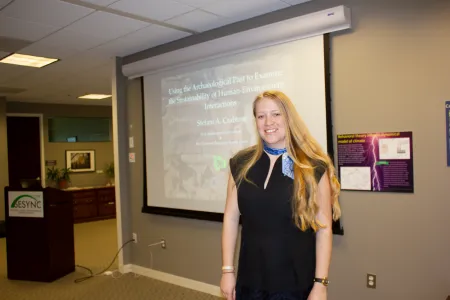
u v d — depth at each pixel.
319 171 1.37
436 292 2.33
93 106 8.30
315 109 2.77
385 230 2.51
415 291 2.40
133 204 4.25
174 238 3.83
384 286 2.52
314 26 2.64
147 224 4.09
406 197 2.43
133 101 4.20
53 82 5.59
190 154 3.62
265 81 3.04
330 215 1.39
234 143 3.28
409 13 2.38
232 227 1.54
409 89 2.39
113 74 4.27
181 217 3.72
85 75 5.14
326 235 1.37
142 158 4.12
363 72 2.57
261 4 2.82
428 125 2.34
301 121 1.44
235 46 3.12
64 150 7.86
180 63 3.59
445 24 2.26
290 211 1.36
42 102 7.61
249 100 3.16
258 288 1.40
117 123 4.23
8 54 4.04
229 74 3.29
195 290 3.63
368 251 2.58
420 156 2.37
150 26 3.25
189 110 3.62
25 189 4.01
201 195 3.54
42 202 3.96
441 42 2.28
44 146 7.65
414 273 2.41
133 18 3.04
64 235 4.20
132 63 3.99
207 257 3.55
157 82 3.89
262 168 1.46
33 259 4.00
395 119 2.45
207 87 3.46
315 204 1.34
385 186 2.50
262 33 2.92
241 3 2.79
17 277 4.05
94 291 3.68
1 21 3.04
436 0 2.28
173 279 3.84
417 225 2.39
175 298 3.45
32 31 3.31
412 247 2.41
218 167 3.40
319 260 1.37
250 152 1.56
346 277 2.68
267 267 1.39
